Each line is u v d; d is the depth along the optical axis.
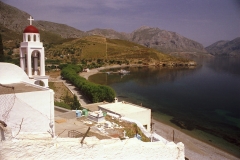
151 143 13.48
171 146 13.90
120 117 26.91
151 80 124.69
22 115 15.73
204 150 38.19
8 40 185.12
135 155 13.03
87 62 180.38
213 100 79.81
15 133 12.20
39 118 16.55
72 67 129.38
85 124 23.42
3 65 19.83
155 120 54.06
